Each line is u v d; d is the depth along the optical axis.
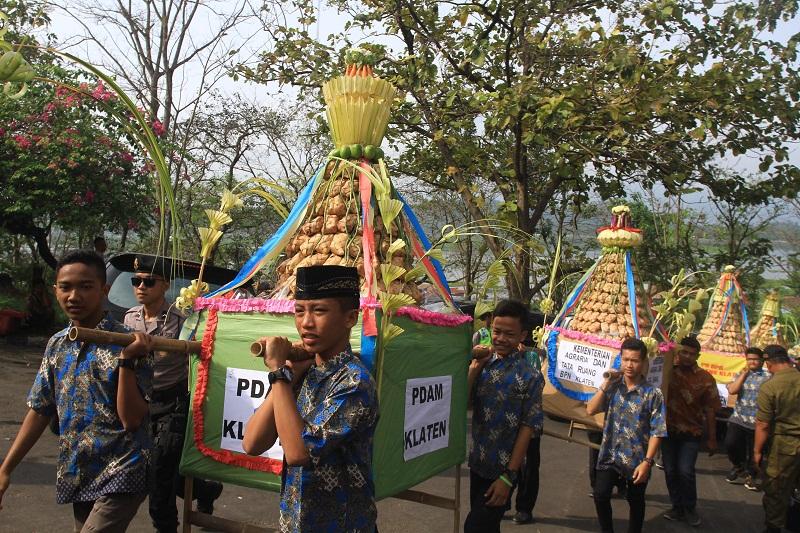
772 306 12.85
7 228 13.84
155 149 3.09
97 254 3.40
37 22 11.84
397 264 3.66
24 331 13.62
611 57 9.62
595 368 6.72
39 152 12.63
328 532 2.54
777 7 10.08
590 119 10.30
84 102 12.48
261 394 3.34
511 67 11.59
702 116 9.86
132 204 13.63
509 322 4.26
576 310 7.55
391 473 3.31
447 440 3.87
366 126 3.73
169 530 4.55
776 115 10.58
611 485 5.66
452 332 3.92
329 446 2.48
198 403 3.47
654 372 6.59
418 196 18.41
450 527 6.04
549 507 6.97
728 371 10.76
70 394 3.25
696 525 6.78
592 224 17.84
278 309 3.36
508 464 4.12
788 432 6.29
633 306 7.07
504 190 11.76
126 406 3.15
